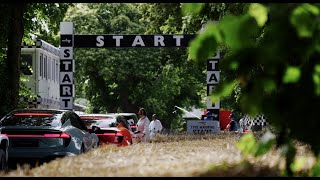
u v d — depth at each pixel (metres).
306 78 5.91
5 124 25.05
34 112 25.97
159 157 14.27
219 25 5.44
